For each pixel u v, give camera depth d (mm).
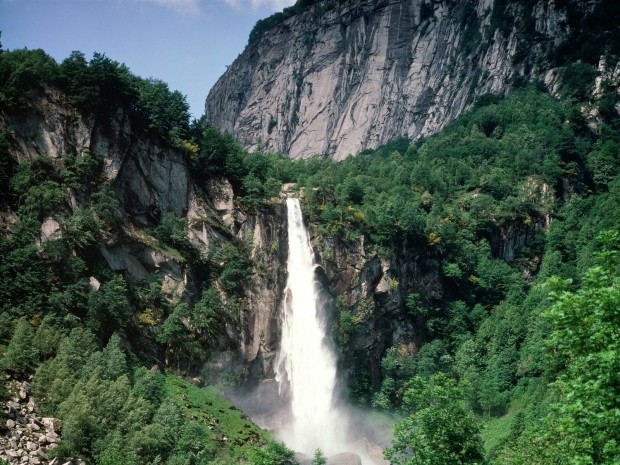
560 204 193250
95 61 125562
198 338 123625
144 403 90688
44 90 120062
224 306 130750
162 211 132000
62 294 100562
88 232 110750
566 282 37438
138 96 132125
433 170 196625
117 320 106688
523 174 197750
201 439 92312
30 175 110562
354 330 150625
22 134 115000
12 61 119062
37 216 107688
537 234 184500
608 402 34188
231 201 144125
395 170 196750
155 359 114438
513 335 143500
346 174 184625
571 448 39969
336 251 153875
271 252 144375
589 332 35688
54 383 84312
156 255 122750
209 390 119750
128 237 119375
